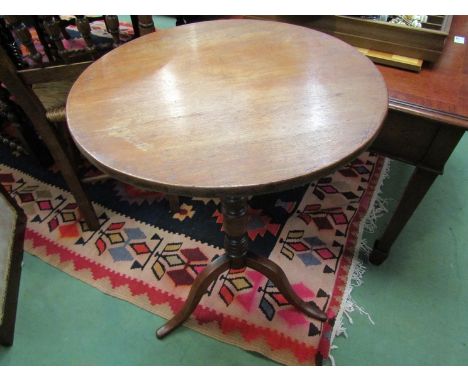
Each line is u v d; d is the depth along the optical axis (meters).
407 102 0.72
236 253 0.87
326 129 0.55
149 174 0.49
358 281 1.10
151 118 0.59
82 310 1.05
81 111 0.61
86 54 0.96
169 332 0.99
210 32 0.86
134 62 0.74
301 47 0.78
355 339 0.98
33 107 0.91
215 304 1.05
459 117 0.68
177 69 0.72
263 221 1.29
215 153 0.52
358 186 1.42
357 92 0.63
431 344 0.96
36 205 1.37
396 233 1.01
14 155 1.60
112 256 1.19
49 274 1.14
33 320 1.03
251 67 0.71
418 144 0.78
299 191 1.40
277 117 0.58
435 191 1.38
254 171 0.49
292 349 0.95
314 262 1.15
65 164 1.05
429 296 1.06
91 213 1.22
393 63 0.83
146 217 1.32
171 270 1.14
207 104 0.62
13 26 0.83
